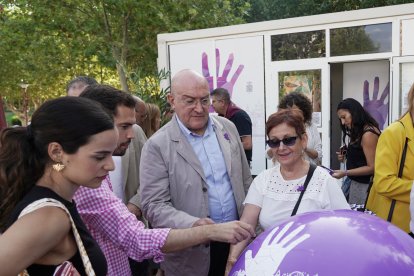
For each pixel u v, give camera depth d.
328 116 5.65
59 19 10.74
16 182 1.06
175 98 2.15
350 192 3.33
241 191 2.27
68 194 1.13
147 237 1.48
